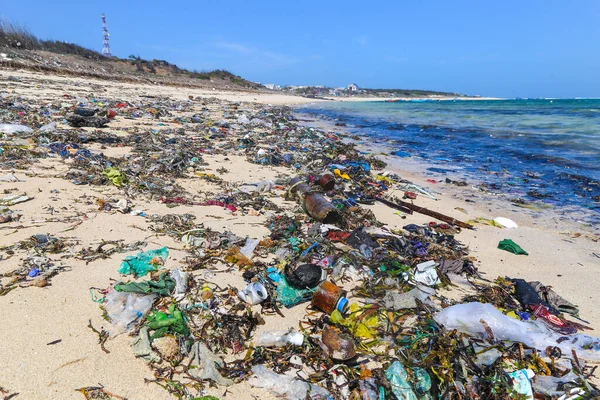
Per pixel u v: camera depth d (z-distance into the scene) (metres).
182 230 5.89
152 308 3.94
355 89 138.25
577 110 52.06
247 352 3.53
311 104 61.94
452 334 3.67
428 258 5.55
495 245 6.76
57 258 4.75
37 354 3.24
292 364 3.43
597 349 3.80
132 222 6.02
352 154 13.75
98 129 12.96
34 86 20.69
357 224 6.63
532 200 9.96
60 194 6.84
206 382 3.17
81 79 29.75
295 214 7.15
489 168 13.73
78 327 3.61
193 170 9.62
